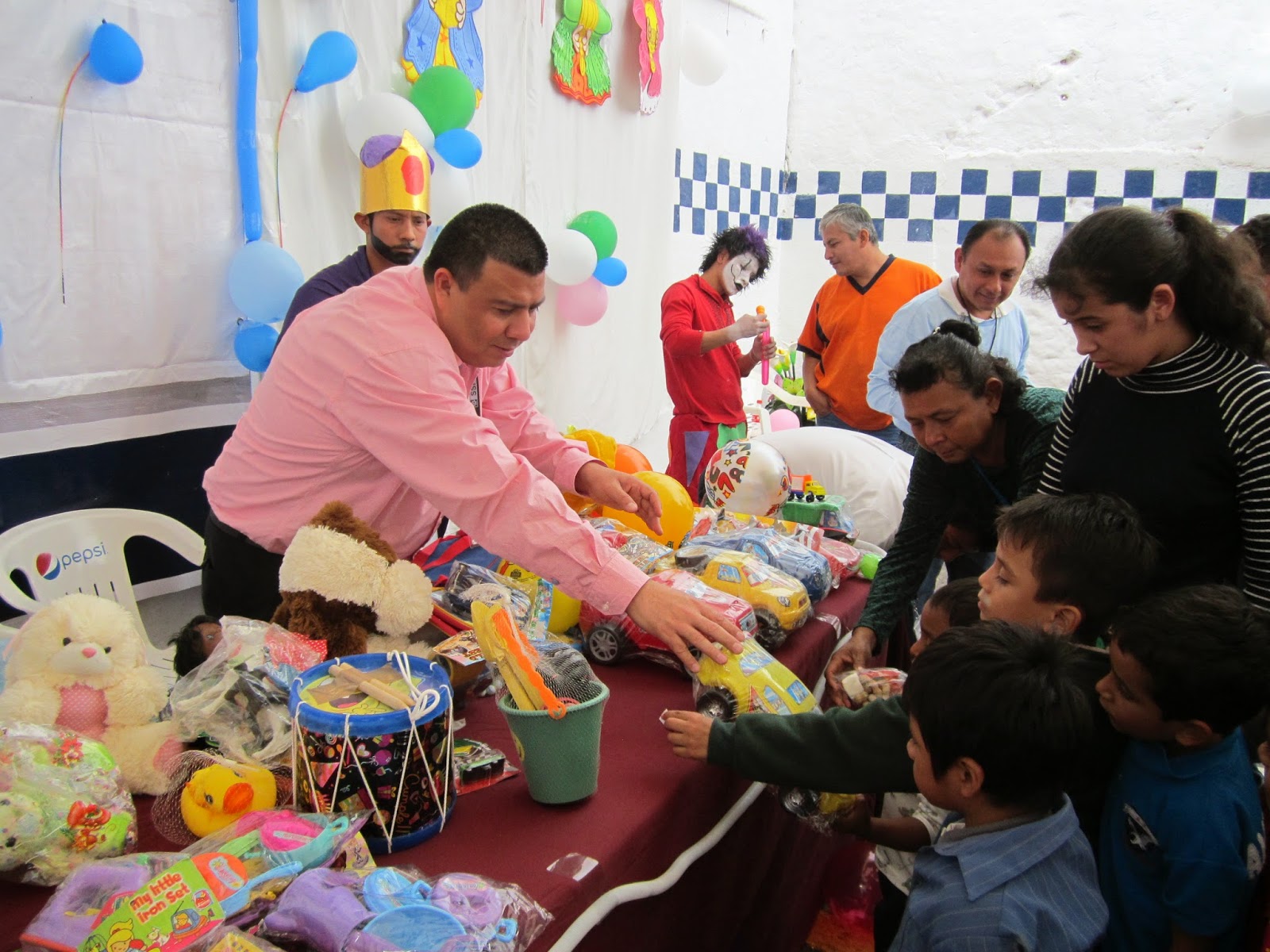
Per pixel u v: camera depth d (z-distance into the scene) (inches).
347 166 91.1
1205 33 165.3
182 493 81.0
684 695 53.6
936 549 72.4
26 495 70.3
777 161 191.5
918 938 39.0
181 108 75.9
